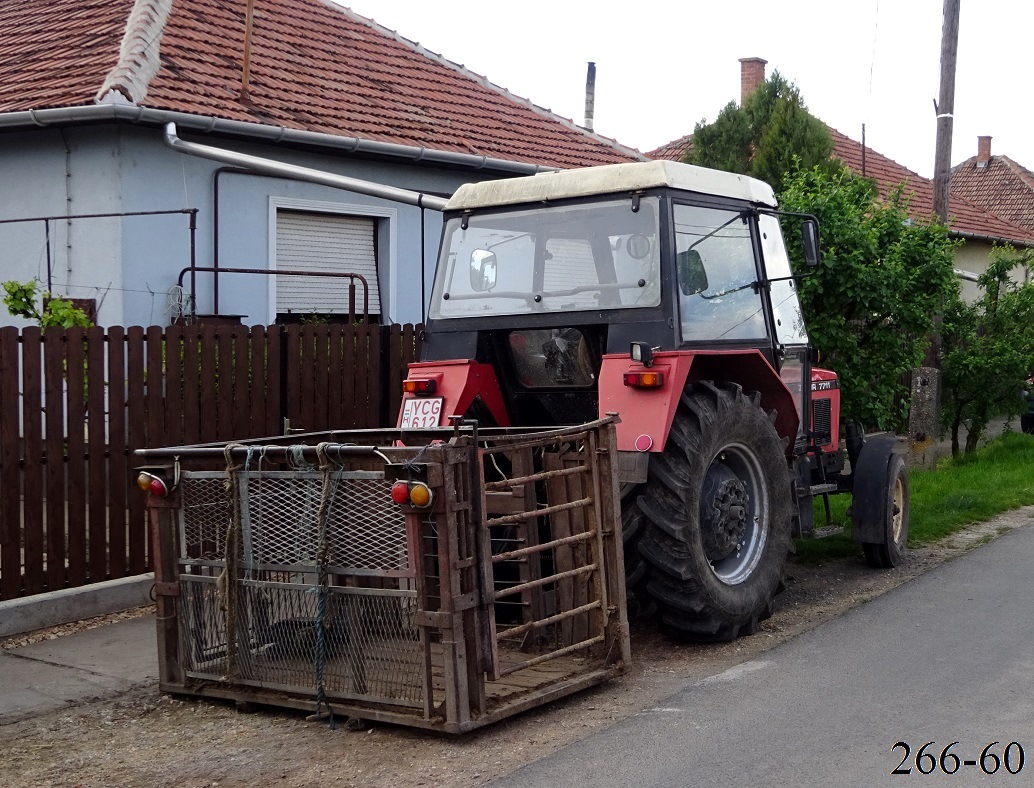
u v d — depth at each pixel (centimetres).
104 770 455
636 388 584
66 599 673
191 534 539
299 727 500
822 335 990
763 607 635
